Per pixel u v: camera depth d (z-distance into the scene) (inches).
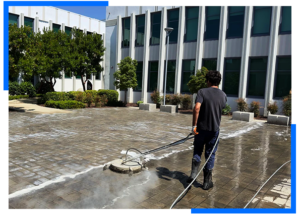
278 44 548.7
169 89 731.4
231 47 613.0
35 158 201.2
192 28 685.3
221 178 167.8
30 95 871.7
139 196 136.3
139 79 796.0
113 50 869.2
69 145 247.9
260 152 243.1
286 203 132.6
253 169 189.5
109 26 871.7
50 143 254.2
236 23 609.0
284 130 383.9
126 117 484.4
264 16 570.9
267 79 559.5
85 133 312.5
